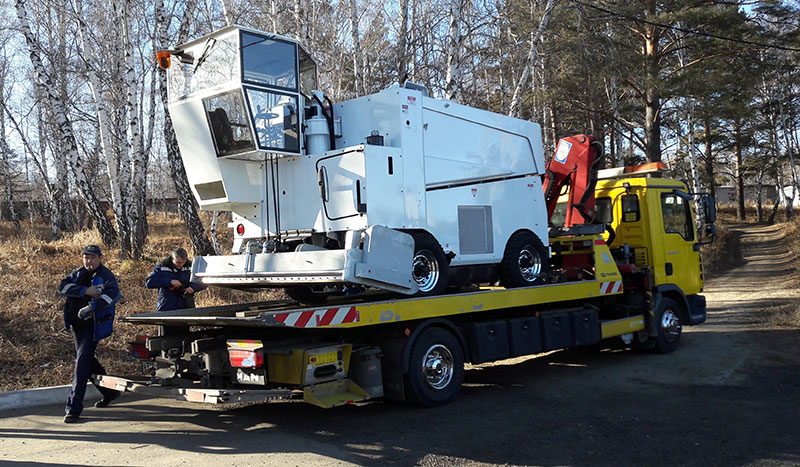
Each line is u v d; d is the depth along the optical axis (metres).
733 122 45.53
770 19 24.81
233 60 6.52
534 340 8.12
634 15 20.98
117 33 17.62
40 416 6.59
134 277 12.31
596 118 26.64
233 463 4.96
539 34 15.30
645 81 21.91
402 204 6.80
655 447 5.34
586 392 7.48
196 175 7.23
